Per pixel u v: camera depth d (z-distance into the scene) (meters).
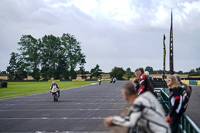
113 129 3.61
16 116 13.45
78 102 20.44
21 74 129.38
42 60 120.94
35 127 10.31
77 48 119.25
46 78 123.69
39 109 16.27
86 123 10.98
